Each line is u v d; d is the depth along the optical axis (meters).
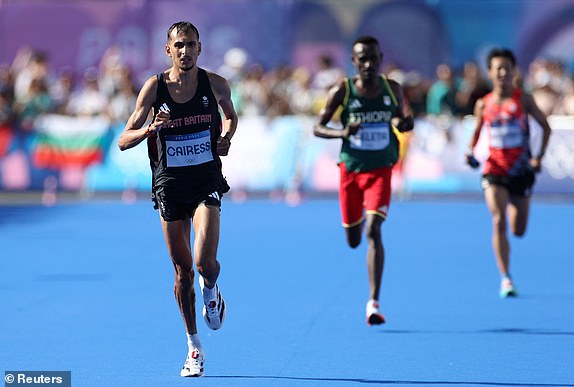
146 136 20.09
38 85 63.66
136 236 47.22
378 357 23.75
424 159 61.16
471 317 28.83
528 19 73.62
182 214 21.53
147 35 76.12
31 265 38.81
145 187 63.12
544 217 53.25
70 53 76.81
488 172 32.47
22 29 77.06
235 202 60.88
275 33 75.69
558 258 40.34
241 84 65.75
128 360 23.41
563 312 29.58
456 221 51.81
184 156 21.22
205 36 76.19
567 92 63.88
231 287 33.91
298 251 42.16
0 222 52.47
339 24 75.06
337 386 20.94
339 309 30.03
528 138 32.28
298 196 62.28
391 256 40.81
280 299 31.67
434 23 74.25
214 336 26.27
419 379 21.55
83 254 41.72
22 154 63.12
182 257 21.62
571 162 59.88
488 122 32.34
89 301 31.33
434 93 62.53
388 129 27.84
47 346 24.92
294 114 64.06
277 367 22.72
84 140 63.09
